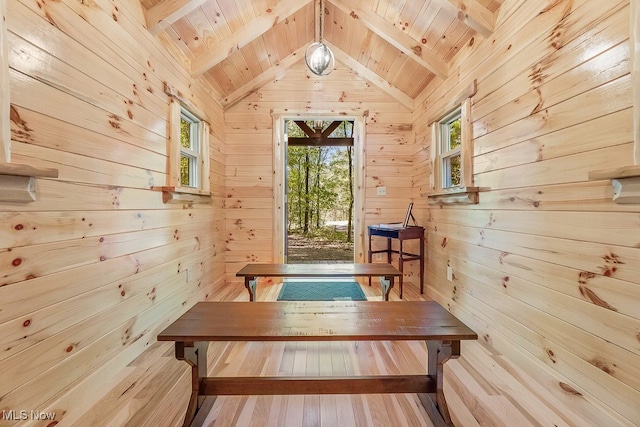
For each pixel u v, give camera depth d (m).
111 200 1.69
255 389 1.39
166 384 1.64
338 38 3.57
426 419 1.39
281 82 3.91
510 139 1.93
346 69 3.92
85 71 1.50
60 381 1.34
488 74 2.18
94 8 1.57
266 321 1.42
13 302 1.13
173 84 2.45
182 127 3.02
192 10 2.23
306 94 3.92
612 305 1.26
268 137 3.93
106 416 1.38
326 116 3.94
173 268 2.44
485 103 2.21
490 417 1.39
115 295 1.72
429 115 3.35
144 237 2.02
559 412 1.41
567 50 1.49
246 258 3.94
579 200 1.42
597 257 1.33
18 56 1.15
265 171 3.94
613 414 1.26
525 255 1.78
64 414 1.36
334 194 8.17
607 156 1.28
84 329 1.49
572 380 1.46
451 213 2.78
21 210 1.16
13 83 1.13
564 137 1.50
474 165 2.37
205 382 1.39
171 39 2.42
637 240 1.17
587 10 1.38
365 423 1.37
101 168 1.61
